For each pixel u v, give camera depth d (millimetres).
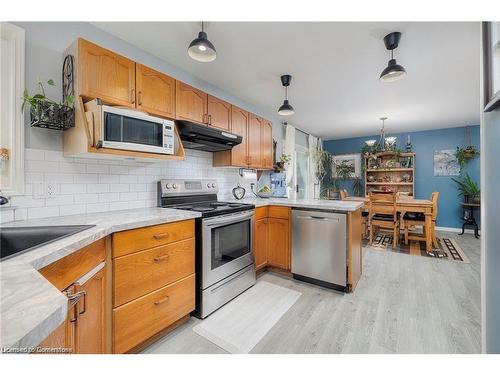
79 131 1468
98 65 1551
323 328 1729
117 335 1320
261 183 3918
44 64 1538
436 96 3324
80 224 1282
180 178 2545
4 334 365
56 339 663
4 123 1381
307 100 3508
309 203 2584
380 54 2236
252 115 3104
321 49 2148
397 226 4090
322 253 2402
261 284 2506
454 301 2107
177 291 1687
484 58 1004
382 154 5844
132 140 1627
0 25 1363
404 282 2531
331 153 6734
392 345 1533
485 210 1020
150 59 2221
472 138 5074
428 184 5516
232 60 2348
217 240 2010
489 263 991
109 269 1299
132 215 1656
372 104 3680
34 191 1488
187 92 2184
